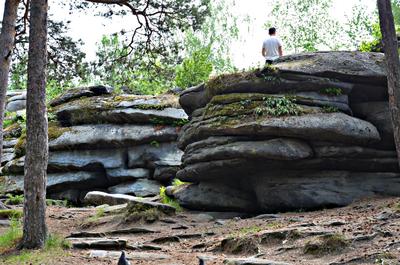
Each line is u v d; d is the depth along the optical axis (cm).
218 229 1352
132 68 2166
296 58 1677
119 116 2548
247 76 1650
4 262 1029
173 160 2416
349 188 1526
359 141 1539
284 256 977
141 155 2452
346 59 1620
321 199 1495
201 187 1709
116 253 1089
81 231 1466
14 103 3575
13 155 2631
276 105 1553
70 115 2659
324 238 973
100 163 2448
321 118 1518
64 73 2131
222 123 1600
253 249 1053
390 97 1264
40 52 1238
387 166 1559
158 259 1043
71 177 2434
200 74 3678
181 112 2538
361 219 1162
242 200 1650
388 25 1280
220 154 1569
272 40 1736
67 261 1015
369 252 892
